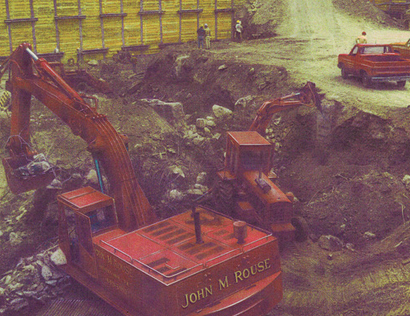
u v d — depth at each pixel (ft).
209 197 51.16
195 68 95.35
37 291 39.88
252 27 141.79
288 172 58.59
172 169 57.21
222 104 82.89
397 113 55.98
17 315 38.93
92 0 126.31
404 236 42.57
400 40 109.60
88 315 36.68
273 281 32.40
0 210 56.75
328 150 58.03
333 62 88.74
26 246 49.34
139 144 61.87
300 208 50.26
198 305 28.73
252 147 43.24
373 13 139.95
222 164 60.44
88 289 39.24
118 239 34.09
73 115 44.24
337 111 59.67
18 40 119.03
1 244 50.34
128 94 103.24
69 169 56.90
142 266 29.94
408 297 35.53
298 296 38.19
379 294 36.78
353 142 56.80
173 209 51.72
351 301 36.83
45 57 123.34
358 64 70.18
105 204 37.37
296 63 86.74
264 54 97.71
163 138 64.49
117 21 131.85
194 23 144.25
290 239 40.52
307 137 60.80
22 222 53.42
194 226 35.37
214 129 69.72
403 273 38.24
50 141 63.36
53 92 45.65
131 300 31.32
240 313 29.91
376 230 45.09
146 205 42.98
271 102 50.26
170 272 29.01
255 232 34.19
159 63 105.29
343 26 131.23
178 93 94.43
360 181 50.16
